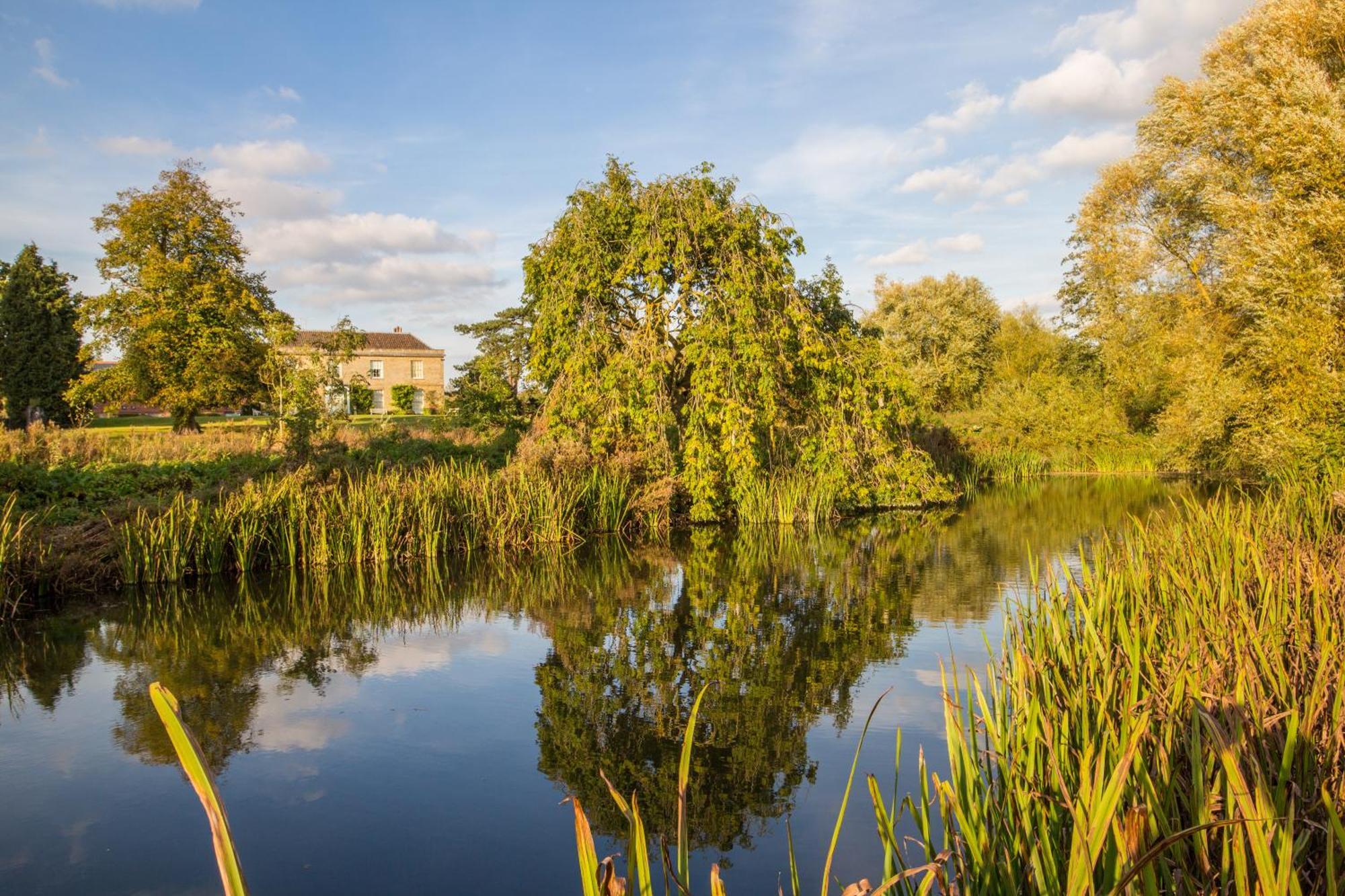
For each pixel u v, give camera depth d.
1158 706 3.01
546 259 15.71
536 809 4.28
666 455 14.60
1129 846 1.94
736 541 13.31
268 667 6.65
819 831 3.96
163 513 10.17
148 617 8.28
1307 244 15.11
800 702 5.66
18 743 5.12
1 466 11.30
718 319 13.99
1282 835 1.81
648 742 5.07
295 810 4.27
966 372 36.94
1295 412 14.80
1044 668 3.62
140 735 5.26
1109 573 5.29
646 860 1.62
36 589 8.73
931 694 5.77
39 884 3.58
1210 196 18.31
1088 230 25.44
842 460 15.30
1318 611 3.81
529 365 16.33
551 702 5.79
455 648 7.19
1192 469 23.11
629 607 8.68
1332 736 2.78
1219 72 18.89
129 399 27.84
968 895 2.33
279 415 17.09
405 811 4.25
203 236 28.62
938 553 11.72
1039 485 22.59
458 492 12.53
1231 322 18.88
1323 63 17.67
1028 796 2.54
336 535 11.05
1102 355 28.05
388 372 48.22
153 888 3.56
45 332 36.44
